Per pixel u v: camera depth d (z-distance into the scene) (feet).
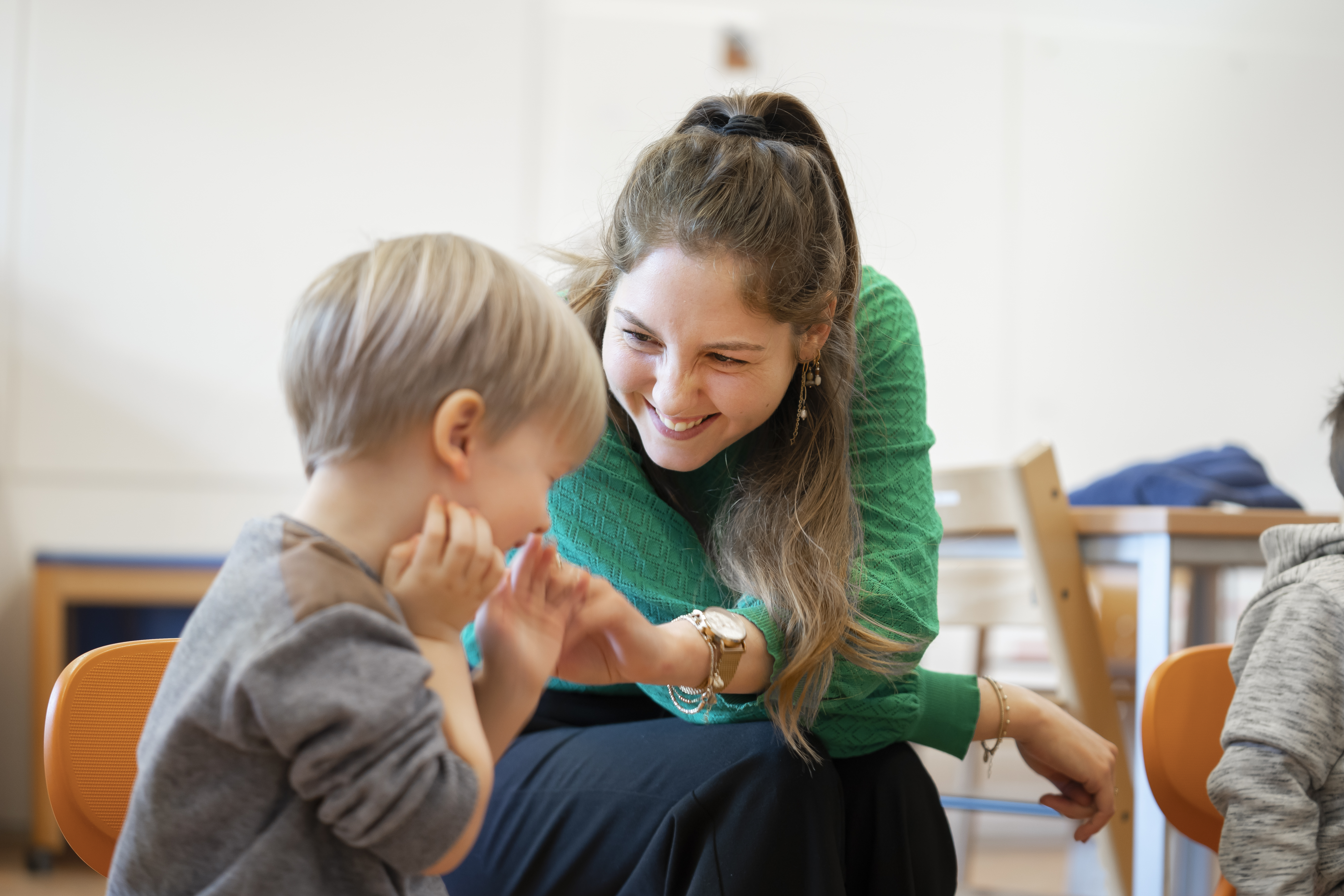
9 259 10.35
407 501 2.41
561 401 2.51
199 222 10.68
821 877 3.05
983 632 8.02
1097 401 12.57
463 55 11.30
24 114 10.42
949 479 5.58
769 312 3.12
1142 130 12.73
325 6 11.02
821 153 3.54
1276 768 3.29
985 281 12.53
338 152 11.02
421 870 2.24
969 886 8.12
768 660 3.22
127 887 2.28
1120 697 6.77
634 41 11.91
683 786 3.21
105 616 9.43
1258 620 3.62
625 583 3.62
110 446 10.45
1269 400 12.69
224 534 10.62
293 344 2.46
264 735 2.17
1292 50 12.89
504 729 2.57
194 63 10.73
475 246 2.57
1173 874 6.57
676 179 3.16
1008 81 12.59
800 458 3.47
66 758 3.03
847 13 12.35
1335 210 12.88
